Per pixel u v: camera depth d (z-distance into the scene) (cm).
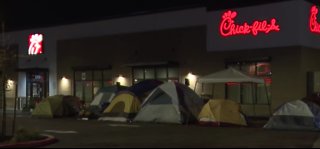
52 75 3619
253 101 2641
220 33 2752
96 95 2784
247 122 2150
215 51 2770
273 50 2561
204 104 2278
